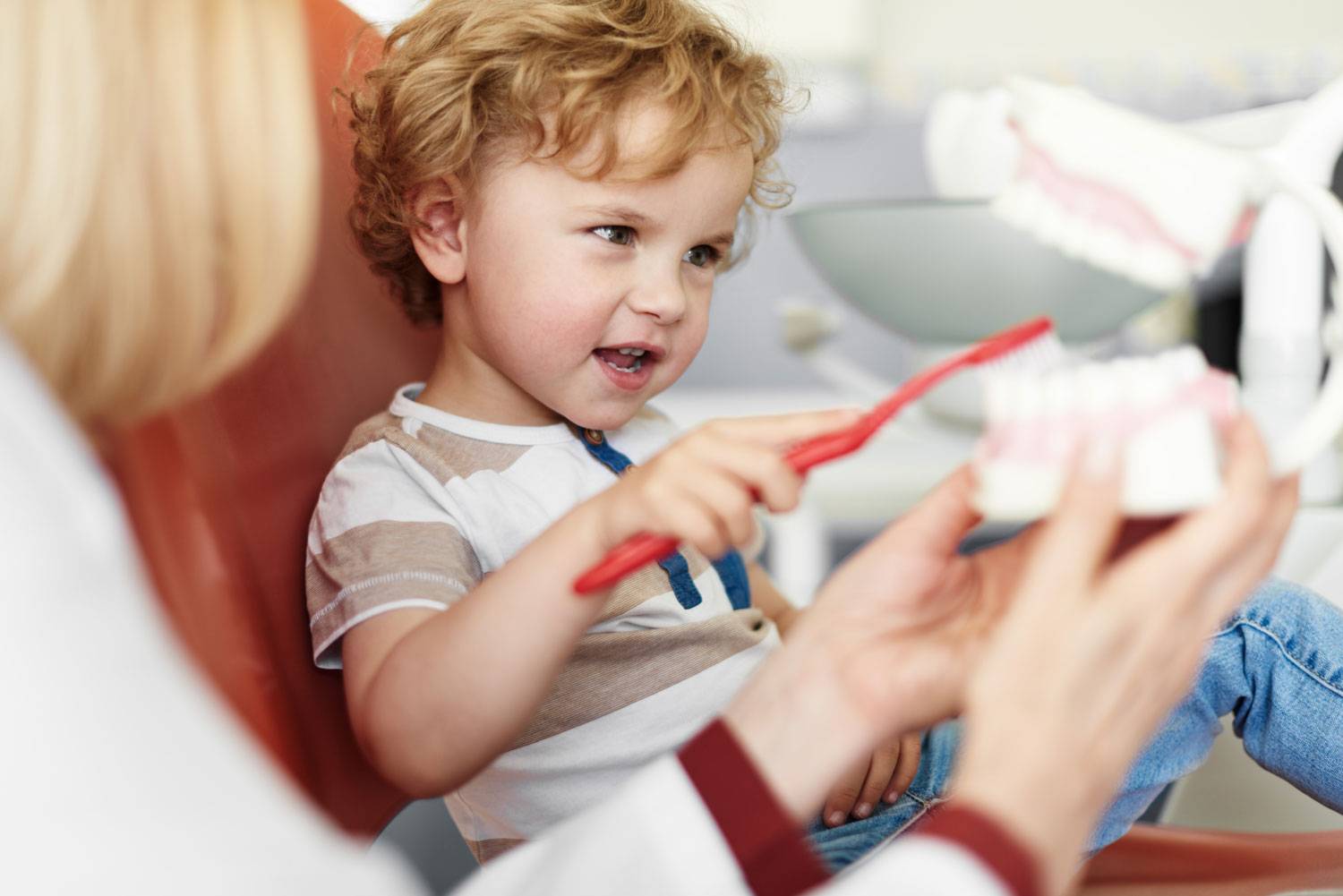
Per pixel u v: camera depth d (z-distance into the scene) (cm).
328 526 73
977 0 215
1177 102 217
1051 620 37
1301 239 119
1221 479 39
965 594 46
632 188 77
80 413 37
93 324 35
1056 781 35
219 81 37
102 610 25
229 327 38
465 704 59
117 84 34
